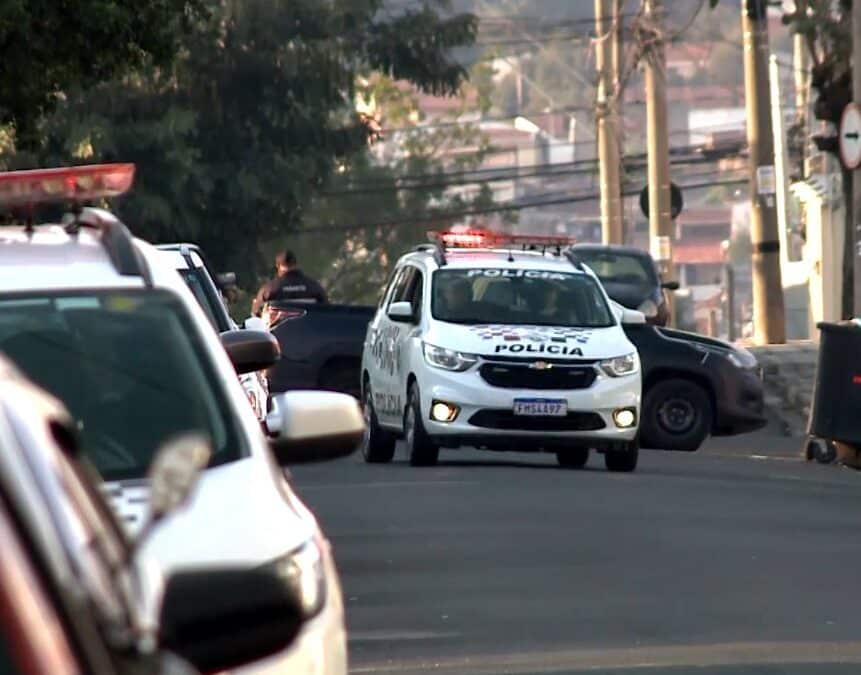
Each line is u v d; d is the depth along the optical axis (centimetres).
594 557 3247
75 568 838
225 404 1672
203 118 11062
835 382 5409
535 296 5150
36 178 1691
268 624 1377
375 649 2530
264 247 14512
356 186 18562
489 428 4853
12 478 839
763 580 3039
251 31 11044
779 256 9931
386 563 3186
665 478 4603
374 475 4603
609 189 12319
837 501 4162
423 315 5075
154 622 872
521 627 2662
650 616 2736
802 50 13625
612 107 12256
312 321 6631
